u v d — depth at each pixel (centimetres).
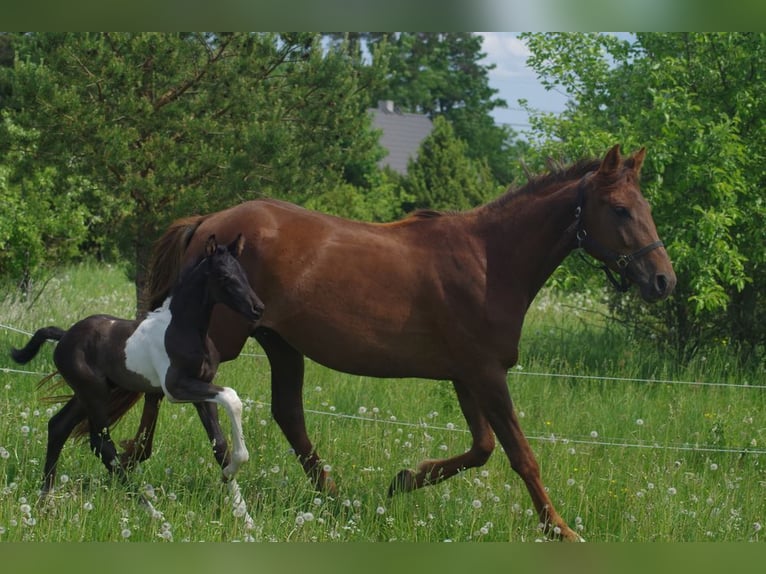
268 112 1109
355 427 796
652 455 749
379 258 628
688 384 977
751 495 665
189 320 593
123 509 568
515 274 627
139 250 1121
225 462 600
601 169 616
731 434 822
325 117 1156
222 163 1077
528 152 1191
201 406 611
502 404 618
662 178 1093
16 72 1023
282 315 632
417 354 632
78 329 621
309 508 607
